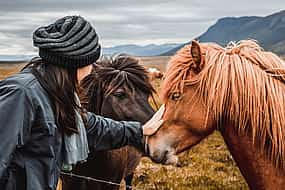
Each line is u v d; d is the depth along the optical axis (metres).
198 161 11.50
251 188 3.65
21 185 2.83
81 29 2.87
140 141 3.81
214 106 3.40
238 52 3.55
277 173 3.47
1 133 2.68
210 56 3.49
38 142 2.81
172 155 3.70
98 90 5.56
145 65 5.91
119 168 5.70
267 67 3.44
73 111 2.91
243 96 3.34
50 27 2.93
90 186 5.61
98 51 2.96
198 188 9.34
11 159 2.69
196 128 3.58
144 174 10.26
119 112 5.42
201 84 3.46
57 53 2.81
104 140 3.68
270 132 3.37
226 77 3.36
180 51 3.68
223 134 3.62
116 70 5.61
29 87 2.77
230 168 10.92
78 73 2.99
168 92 3.63
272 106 3.33
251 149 3.48
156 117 3.77
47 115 2.80
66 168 3.08
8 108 2.70
